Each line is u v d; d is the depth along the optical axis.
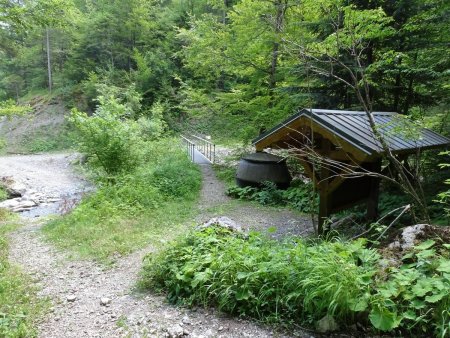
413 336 2.76
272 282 3.38
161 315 3.51
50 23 10.21
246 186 10.17
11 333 3.20
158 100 23.53
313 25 8.23
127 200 8.35
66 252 5.81
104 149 9.85
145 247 5.79
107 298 3.97
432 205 5.83
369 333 2.89
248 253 3.82
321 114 5.05
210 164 15.28
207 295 3.63
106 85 22.92
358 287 2.97
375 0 7.45
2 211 10.52
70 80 31.31
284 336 3.00
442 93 7.62
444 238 3.49
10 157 23.78
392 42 7.55
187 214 8.14
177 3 29.62
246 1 10.77
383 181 7.23
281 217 7.91
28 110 11.58
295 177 10.88
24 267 5.20
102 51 29.25
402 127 4.59
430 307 2.78
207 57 12.95
